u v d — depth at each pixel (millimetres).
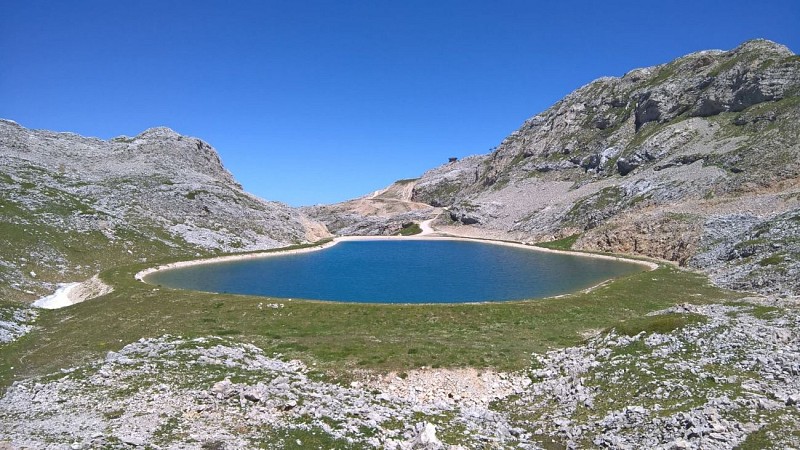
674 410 25328
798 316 39344
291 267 104000
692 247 89812
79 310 58406
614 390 30000
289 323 52688
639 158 160000
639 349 35625
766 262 64875
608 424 25906
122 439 21031
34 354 41938
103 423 23344
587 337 46938
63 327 51250
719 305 50125
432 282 84875
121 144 167375
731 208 99375
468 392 34719
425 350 41531
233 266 103062
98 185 123750
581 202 152375
